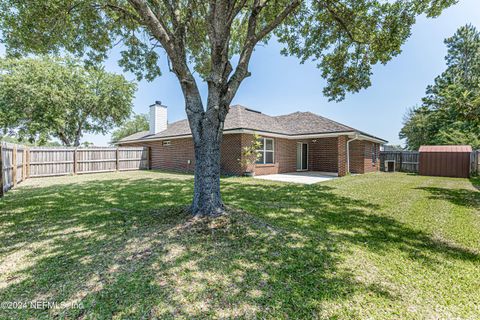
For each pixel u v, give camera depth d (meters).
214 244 3.38
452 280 2.61
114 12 6.28
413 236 3.90
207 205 4.38
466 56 23.39
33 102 18.52
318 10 6.52
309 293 2.32
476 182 10.45
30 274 2.64
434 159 13.73
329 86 7.85
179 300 2.19
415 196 7.14
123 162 16.66
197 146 4.47
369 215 5.10
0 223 4.43
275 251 3.22
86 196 6.98
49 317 1.98
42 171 12.49
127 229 4.03
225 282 2.48
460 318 2.02
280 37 7.41
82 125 23.62
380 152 18.16
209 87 4.40
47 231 4.00
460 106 7.37
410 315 2.04
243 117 13.50
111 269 2.73
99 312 2.03
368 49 6.90
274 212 5.22
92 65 7.36
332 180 10.80
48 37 6.03
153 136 17.50
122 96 23.58
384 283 2.53
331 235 3.89
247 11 6.73
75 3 5.51
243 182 9.98
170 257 3.00
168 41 4.31
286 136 13.95
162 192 7.61
